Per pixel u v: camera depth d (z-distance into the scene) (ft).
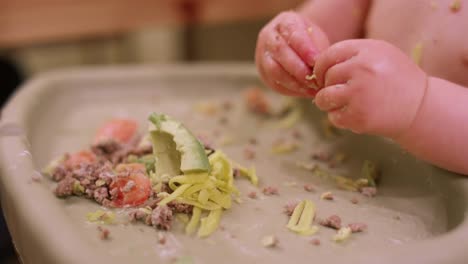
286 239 1.31
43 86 2.05
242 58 3.80
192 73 2.24
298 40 1.49
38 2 2.82
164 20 3.08
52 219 1.24
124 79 2.19
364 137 1.73
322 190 1.54
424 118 1.37
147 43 4.09
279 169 1.65
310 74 1.48
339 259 1.16
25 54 4.02
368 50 1.35
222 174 1.43
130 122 1.86
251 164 1.68
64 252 1.16
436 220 1.42
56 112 2.03
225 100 2.16
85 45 4.14
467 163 1.41
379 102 1.33
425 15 1.60
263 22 3.56
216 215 1.36
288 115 2.03
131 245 1.27
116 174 1.44
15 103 1.86
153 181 1.44
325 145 1.82
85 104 2.12
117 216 1.37
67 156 1.63
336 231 1.35
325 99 1.38
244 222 1.36
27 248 1.26
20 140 1.60
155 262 1.23
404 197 1.52
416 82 1.36
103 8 2.95
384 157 1.65
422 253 1.15
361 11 1.84
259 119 2.02
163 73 2.23
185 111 2.07
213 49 3.88
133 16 3.02
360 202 1.49
